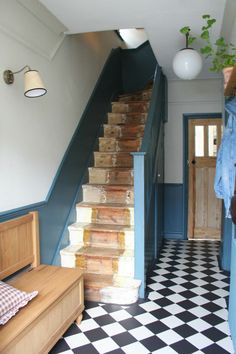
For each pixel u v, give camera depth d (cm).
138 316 251
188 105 472
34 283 218
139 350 208
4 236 212
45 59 278
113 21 271
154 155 363
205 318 247
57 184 297
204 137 475
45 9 252
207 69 396
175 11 249
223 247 353
